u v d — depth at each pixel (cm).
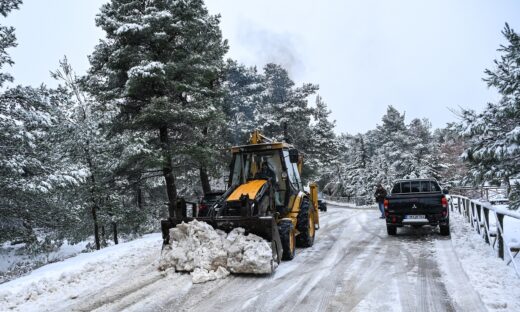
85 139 1373
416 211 1002
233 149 926
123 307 514
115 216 1383
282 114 2870
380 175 4581
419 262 712
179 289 583
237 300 525
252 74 2359
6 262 1495
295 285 587
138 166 1478
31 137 1120
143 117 1312
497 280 557
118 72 1413
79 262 779
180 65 1374
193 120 1415
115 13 1418
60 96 1306
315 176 3192
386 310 468
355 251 848
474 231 1036
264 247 645
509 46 785
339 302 504
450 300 495
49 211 1322
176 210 766
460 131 802
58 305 534
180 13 1412
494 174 818
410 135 4606
